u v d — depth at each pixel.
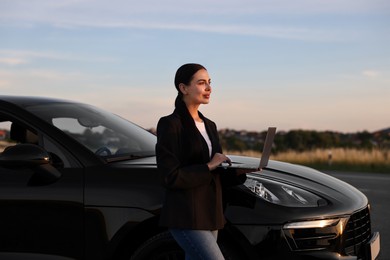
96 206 3.40
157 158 2.80
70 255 3.45
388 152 20.31
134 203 3.35
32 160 3.37
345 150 21.27
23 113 3.81
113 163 3.65
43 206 3.48
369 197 9.85
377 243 3.89
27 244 3.51
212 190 2.88
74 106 4.36
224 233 3.31
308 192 3.60
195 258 2.85
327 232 3.36
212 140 2.99
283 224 3.26
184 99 2.93
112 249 3.37
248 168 2.94
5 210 3.53
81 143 3.70
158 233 3.45
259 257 3.24
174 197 2.82
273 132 2.88
